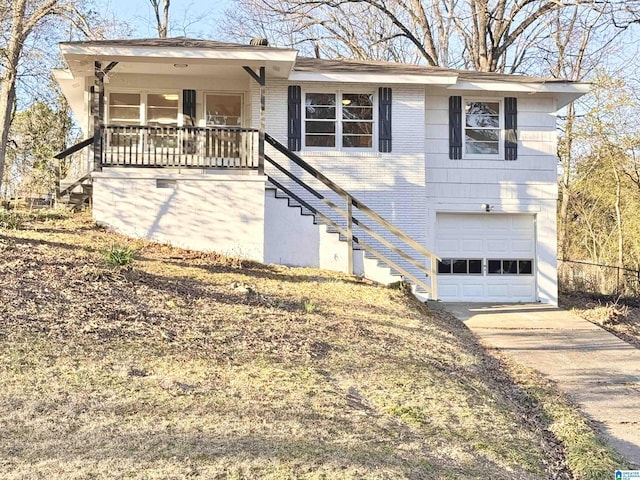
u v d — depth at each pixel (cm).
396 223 1681
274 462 495
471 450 600
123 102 1719
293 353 809
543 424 765
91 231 1363
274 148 1647
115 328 785
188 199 1410
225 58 1437
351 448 543
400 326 1091
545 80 1730
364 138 1689
